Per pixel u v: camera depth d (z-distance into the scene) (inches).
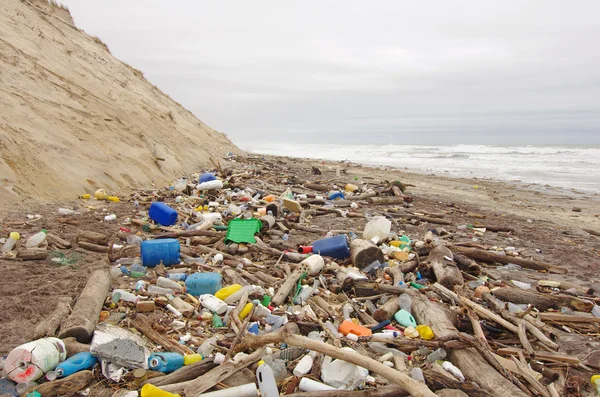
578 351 196.5
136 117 691.4
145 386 133.2
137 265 248.5
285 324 187.6
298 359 170.2
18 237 266.1
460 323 217.6
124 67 1099.9
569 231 515.8
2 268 226.4
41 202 345.1
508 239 444.1
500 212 628.4
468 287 270.8
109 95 684.7
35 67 534.3
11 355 138.2
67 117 491.5
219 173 688.4
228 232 316.8
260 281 252.2
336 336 190.7
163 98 1208.2
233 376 153.8
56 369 141.8
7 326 167.9
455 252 343.3
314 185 659.4
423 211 531.8
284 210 460.4
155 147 631.2
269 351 173.6
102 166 461.7
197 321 196.5
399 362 176.4
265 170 863.1
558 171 1374.3
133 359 150.2
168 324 190.7
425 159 1956.2
